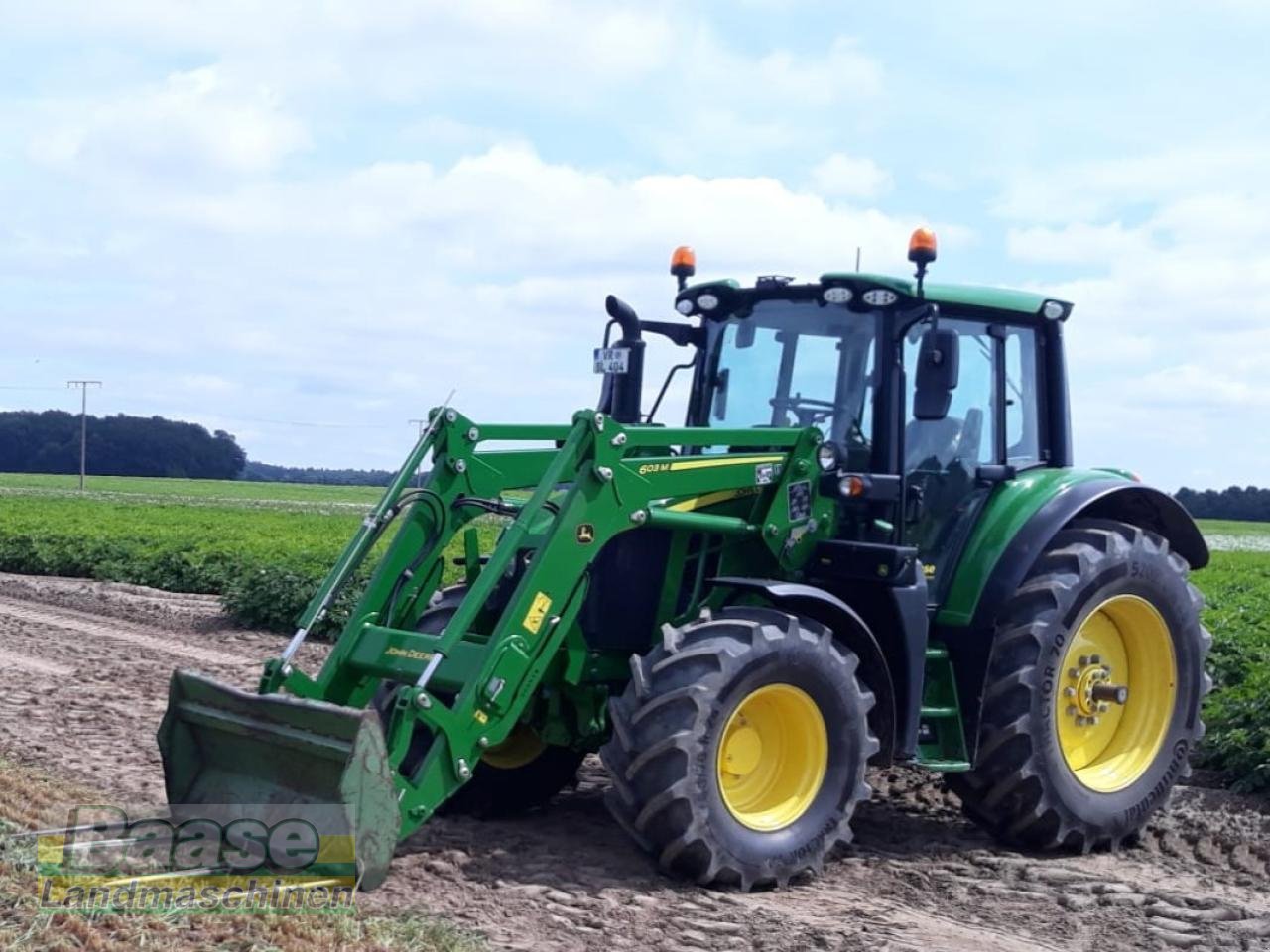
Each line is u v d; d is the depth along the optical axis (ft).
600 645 21.13
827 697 19.36
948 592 22.18
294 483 357.20
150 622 50.49
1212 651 37.09
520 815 22.82
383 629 19.83
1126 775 22.95
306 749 17.13
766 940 16.71
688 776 18.03
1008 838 22.18
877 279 21.47
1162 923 18.39
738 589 20.83
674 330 24.17
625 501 19.67
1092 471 24.04
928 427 22.24
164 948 14.57
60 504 133.69
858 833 22.89
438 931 15.74
